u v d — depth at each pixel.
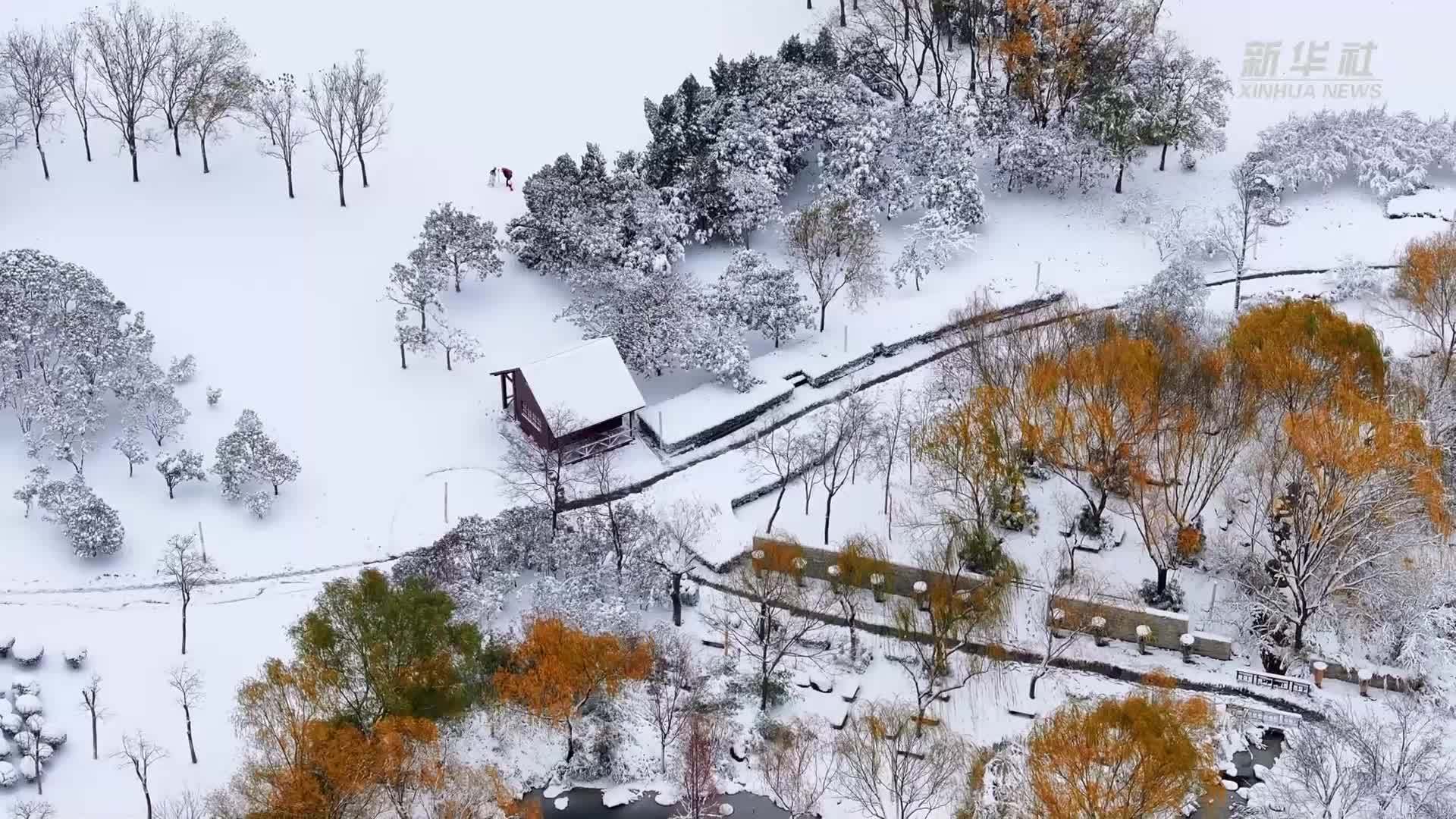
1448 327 104.06
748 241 117.44
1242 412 87.62
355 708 74.88
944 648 83.44
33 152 114.62
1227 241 112.69
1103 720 72.31
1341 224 117.81
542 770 80.19
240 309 105.81
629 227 109.75
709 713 82.06
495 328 107.50
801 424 102.25
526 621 82.94
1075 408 90.12
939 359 107.69
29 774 75.81
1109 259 116.75
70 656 81.94
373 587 76.94
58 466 94.06
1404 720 76.44
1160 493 91.12
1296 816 74.88
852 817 77.00
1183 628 85.31
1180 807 72.00
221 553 90.25
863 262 111.19
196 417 98.19
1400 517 83.44
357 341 104.88
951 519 89.19
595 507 92.88
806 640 86.81
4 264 98.56
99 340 96.56
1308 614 84.44
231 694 81.00
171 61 118.06
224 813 71.06
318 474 95.94
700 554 91.56
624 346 103.94
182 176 115.00
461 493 95.12
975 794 77.06
